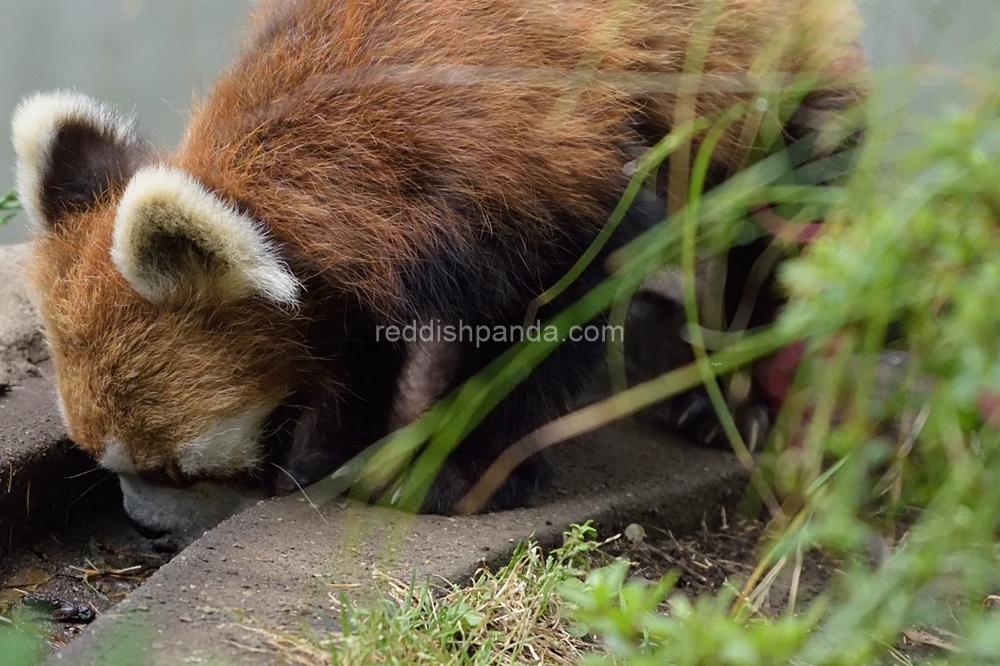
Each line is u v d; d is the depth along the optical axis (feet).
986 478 10.15
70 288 10.62
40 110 10.71
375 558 10.45
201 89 10.93
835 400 10.41
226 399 10.64
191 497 10.71
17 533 10.77
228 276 10.54
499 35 10.63
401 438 10.65
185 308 10.59
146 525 10.72
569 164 10.64
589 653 10.30
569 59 10.66
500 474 10.68
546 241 10.65
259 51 10.69
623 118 10.70
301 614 10.30
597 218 10.68
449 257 10.61
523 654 10.30
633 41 10.71
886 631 10.11
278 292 10.50
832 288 10.21
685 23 10.75
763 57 10.68
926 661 10.26
